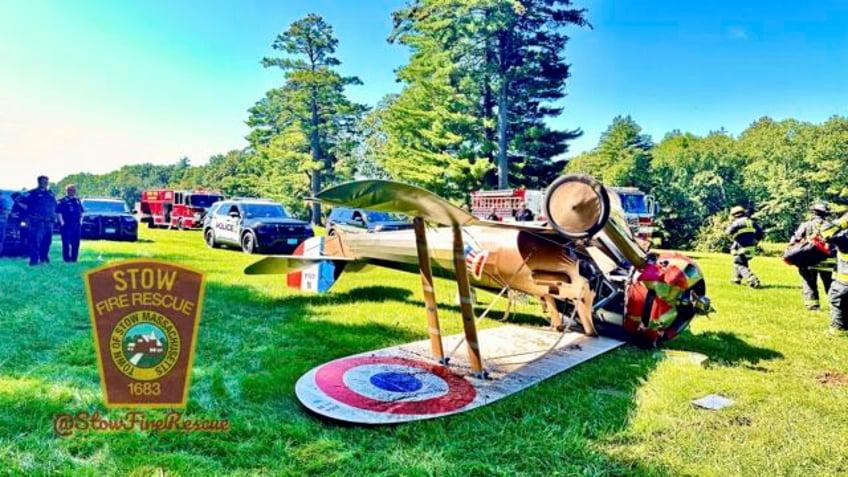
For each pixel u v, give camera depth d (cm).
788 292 939
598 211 445
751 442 310
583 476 265
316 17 3734
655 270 518
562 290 559
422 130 2928
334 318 637
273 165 4466
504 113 2820
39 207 1001
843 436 319
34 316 564
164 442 288
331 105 3906
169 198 2920
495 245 593
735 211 1055
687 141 6169
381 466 270
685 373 446
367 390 374
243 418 321
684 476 268
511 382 410
